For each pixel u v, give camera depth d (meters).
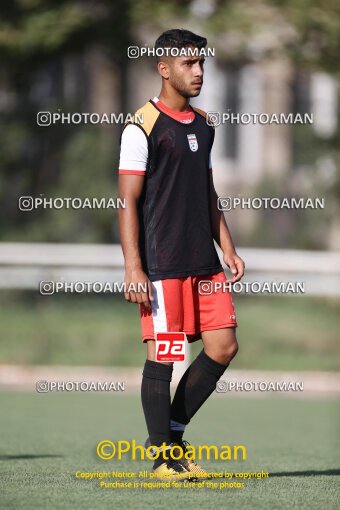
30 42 63.22
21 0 63.75
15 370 52.03
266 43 64.19
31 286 50.91
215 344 20.38
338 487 20.78
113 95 75.38
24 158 70.38
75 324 59.22
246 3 63.19
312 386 49.94
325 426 36.28
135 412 39.66
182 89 19.98
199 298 20.34
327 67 63.25
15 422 35.81
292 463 25.45
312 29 61.47
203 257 20.17
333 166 70.00
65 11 63.12
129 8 62.59
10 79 68.56
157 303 20.00
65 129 69.44
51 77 75.06
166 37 20.06
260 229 75.00
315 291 52.28
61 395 45.53
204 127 20.39
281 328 60.19
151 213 20.02
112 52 66.50
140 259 19.88
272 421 37.84
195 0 63.16
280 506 18.44
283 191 74.56
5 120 69.62
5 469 23.20
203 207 20.20
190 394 20.77
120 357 54.38
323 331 60.25
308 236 74.06
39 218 69.25
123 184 19.89
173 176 19.94
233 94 83.19
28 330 57.00
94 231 69.00
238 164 85.62
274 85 81.75
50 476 21.95
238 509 18.09
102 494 19.50
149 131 19.86
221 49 64.81
